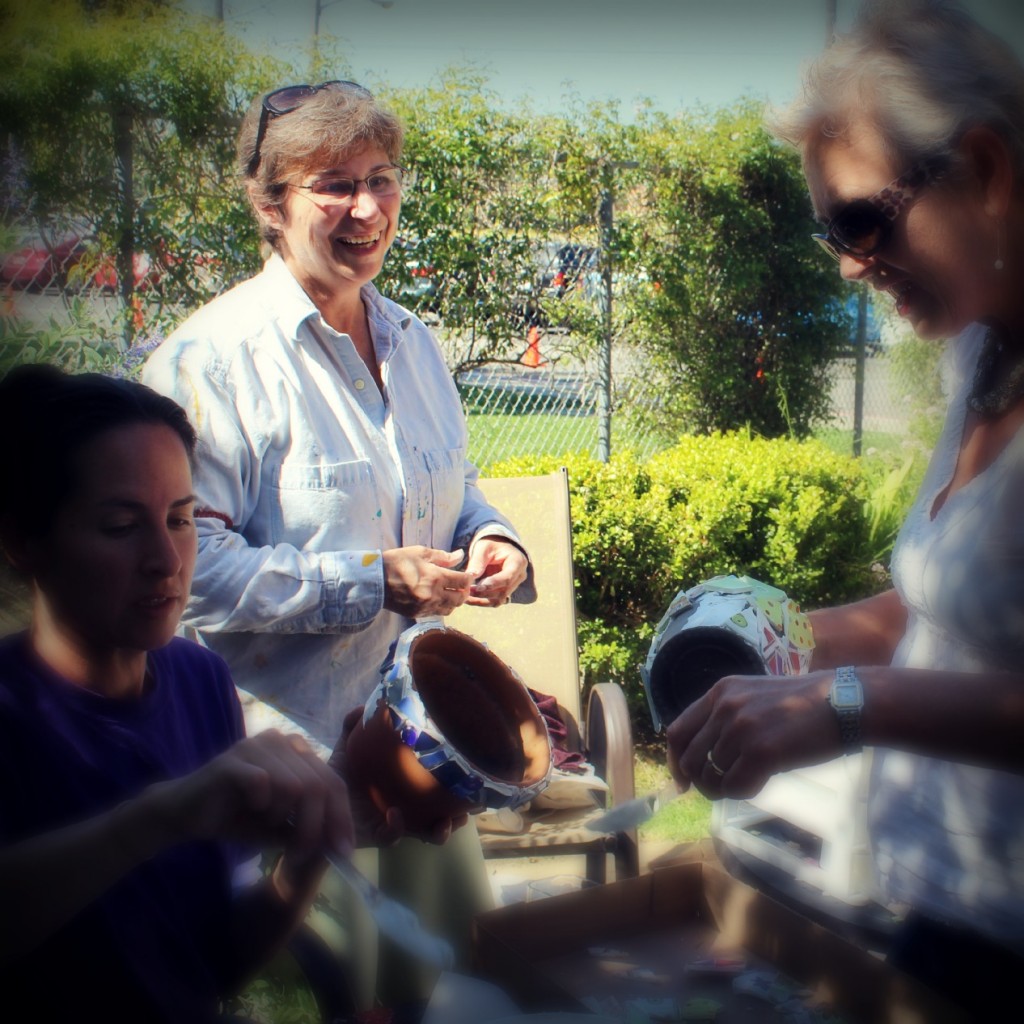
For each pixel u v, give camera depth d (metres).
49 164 4.61
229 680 1.41
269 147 1.84
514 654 3.03
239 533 1.81
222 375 1.77
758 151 6.24
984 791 1.24
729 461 4.59
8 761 1.08
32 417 1.11
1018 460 1.16
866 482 5.01
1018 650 1.16
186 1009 1.16
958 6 1.19
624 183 5.93
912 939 1.36
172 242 4.80
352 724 1.39
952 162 1.13
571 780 2.60
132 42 4.70
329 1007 1.37
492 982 1.08
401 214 5.38
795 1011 1.06
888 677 1.09
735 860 2.87
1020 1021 1.23
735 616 1.35
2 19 4.55
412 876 1.63
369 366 2.01
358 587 1.76
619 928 1.20
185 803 0.95
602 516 4.18
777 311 6.56
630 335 6.20
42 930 0.95
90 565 1.11
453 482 2.06
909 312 1.28
